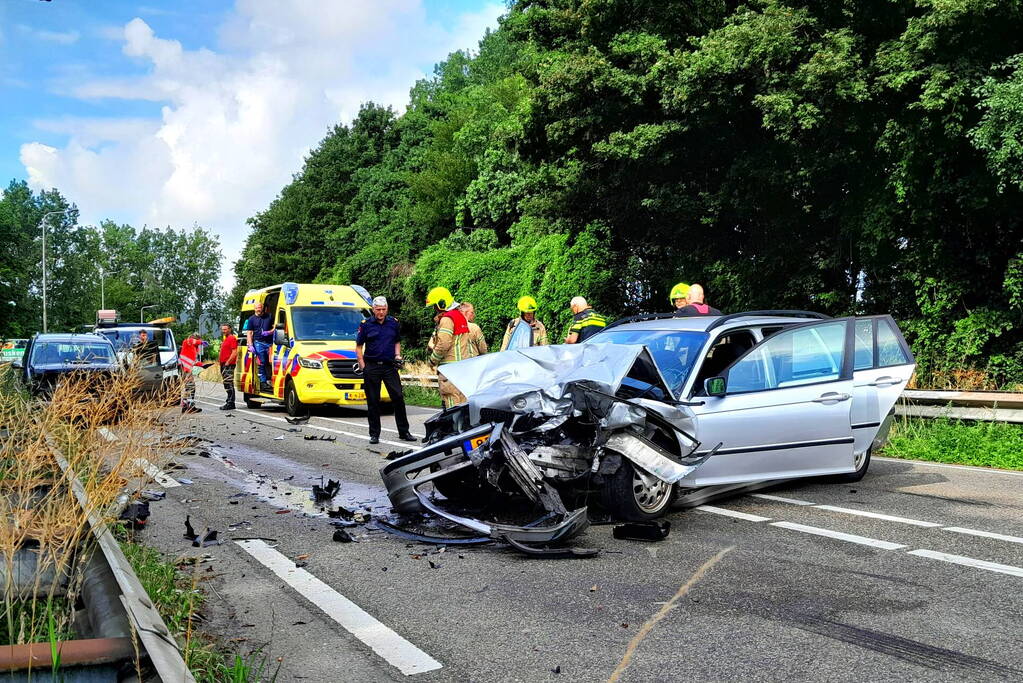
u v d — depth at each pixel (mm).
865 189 16766
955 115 13672
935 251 15750
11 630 3580
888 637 4195
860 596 4848
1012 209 14609
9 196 114125
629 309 24562
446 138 46750
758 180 18328
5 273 68250
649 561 5625
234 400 20188
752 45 15945
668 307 23672
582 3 20594
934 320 16031
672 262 22406
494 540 6012
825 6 16609
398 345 12523
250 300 21297
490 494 7223
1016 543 6004
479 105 44844
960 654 3973
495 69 57469
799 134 16281
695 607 4680
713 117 17578
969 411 11789
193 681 2742
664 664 3877
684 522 6758
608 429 6516
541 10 22891
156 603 4441
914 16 15297
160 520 6984
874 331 8344
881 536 6234
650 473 6512
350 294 19000
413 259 44094
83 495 4215
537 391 6504
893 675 3732
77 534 3930
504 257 28250
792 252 18953
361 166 60000
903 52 14453
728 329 7738
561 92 19922
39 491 4578
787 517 6906
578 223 25266
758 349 7551
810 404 7637
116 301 123625
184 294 137000
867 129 15922
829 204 18156
